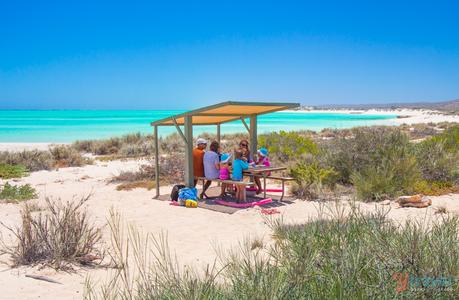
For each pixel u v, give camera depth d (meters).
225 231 6.96
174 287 3.40
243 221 7.60
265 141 16.59
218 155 9.52
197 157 9.71
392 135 11.80
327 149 12.75
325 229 4.68
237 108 9.64
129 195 10.60
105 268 5.25
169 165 13.62
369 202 8.81
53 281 4.77
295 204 8.87
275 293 3.03
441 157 10.98
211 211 8.52
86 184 12.59
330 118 83.62
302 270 3.40
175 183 12.23
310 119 78.00
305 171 9.96
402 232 4.33
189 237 6.64
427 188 9.53
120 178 13.06
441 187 9.84
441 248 3.65
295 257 3.96
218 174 9.38
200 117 10.31
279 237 5.41
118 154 21.16
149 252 5.85
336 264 3.55
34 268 5.22
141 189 11.45
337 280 3.25
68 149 19.16
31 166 15.98
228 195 10.00
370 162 10.49
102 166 16.83
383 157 10.40
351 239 4.17
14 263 5.35
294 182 10.49
